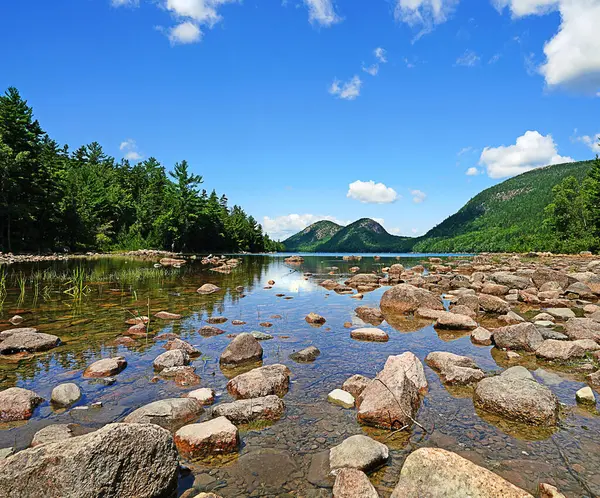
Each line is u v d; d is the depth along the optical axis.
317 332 10.08
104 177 80.88
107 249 62.97
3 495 3.25
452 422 5.21
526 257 55.28
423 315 12.12
